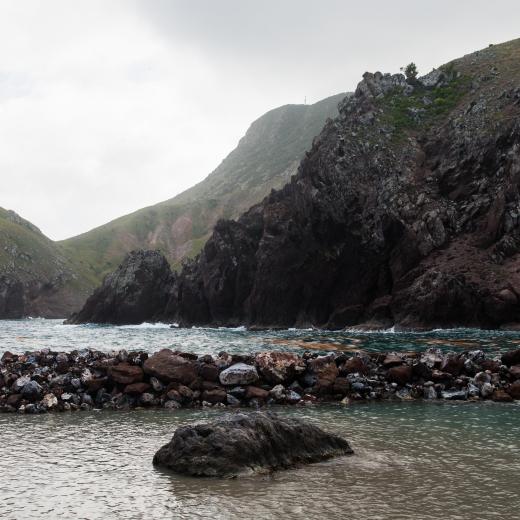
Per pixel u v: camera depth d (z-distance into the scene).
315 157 111.81
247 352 47.66
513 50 143.38
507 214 93.62
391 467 14.33
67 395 24.56
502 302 83.00
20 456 15.62
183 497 11.84
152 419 21.64
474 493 12.07
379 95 133.00
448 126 116.25
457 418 21.55
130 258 146.62
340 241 105.12
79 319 148.75
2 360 29.27
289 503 11.42
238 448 13.96
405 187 107.25
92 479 13.23
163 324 136.25
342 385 26.30
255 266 119.12
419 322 88.12
